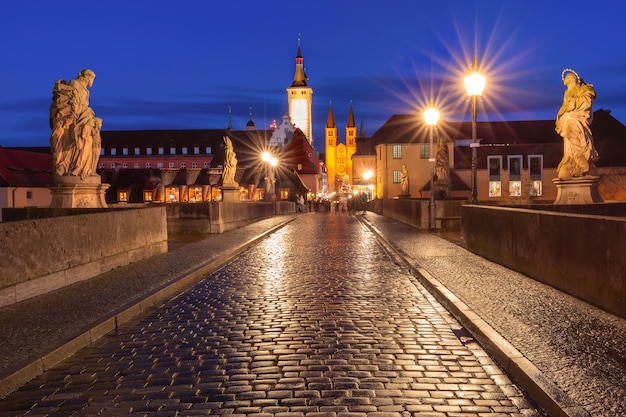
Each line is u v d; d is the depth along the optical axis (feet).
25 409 16.72
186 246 60.23
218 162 384.47
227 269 45.42
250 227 93.40
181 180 272.31
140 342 23.71
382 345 22.67
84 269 37.55
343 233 85.20
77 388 18.37
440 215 83.41
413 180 246.06
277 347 22.47
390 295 33.50
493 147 242.99
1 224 28.94
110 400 17.24
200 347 22.71
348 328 25.49
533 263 36.60
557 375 17.71
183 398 17.24
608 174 228.22
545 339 21.83
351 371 19.51
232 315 28.48
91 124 59.21
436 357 21.08
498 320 24.98
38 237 32.17
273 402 16.79
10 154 203.62
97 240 39.68
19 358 20.11
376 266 46.65
